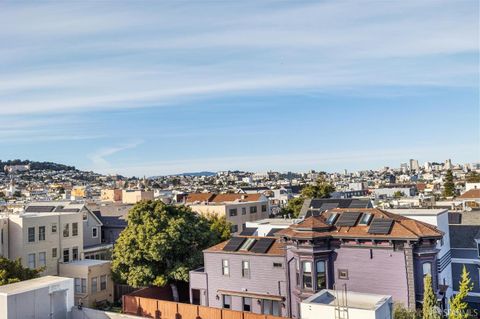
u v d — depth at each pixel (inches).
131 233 1643.7
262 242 1443.2
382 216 1289.4
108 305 1764.3
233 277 1440.7
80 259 1996.8
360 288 1227.9
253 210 2997.0
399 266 1182.9
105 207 2783.0
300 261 1270.9
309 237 1238.3
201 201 3420.3
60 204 2380.7
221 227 2177.7
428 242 1192.2
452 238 1622.8
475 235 1604.3
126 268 1665.8
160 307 1382.9
